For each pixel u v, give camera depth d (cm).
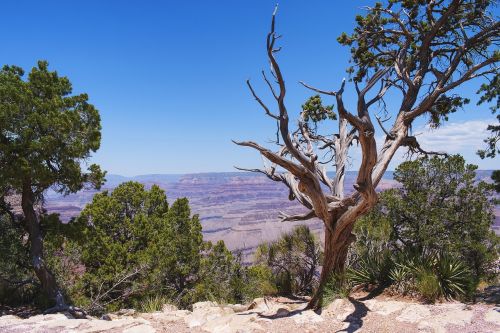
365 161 792
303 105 1441
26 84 1333
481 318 747
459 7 1282
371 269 1038
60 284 1734
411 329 736
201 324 893
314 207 934
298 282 1337
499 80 1145
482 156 1188
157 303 1368
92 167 1552
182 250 2248
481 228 1585
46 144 1273
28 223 1421
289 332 778
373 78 792
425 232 1520
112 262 2031
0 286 1442
